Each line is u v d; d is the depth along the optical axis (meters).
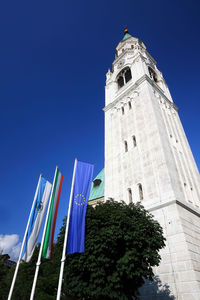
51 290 30.66
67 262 16.88
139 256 16.28
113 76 53.50
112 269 15.62
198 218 26.28
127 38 61.53
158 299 20.11
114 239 15.66
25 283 35.56
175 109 45.34
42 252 15.74
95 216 17.78
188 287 18.69
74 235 15.30
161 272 21.05
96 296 15.10
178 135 38.78
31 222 18.00
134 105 39.62
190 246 20.98
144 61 47.12
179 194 25.56
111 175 35.22
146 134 33.12
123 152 35.72
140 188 29.50
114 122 42.62
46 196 19.94
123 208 19.70
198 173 35.00
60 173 19.62
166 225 23.03
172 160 29.48
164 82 51.16
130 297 15.94
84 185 17.69
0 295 36.16
